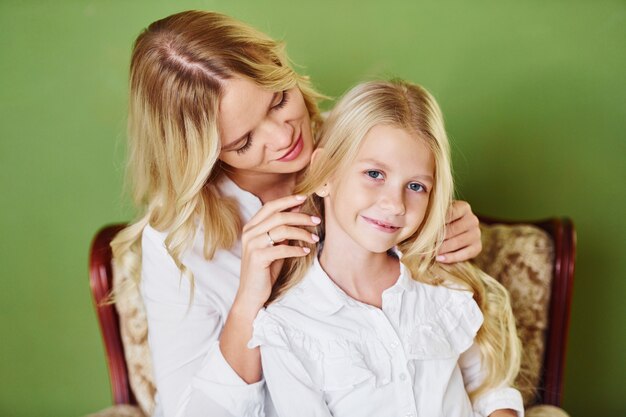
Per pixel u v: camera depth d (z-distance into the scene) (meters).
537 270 1.55
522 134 1.85
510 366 1.29
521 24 1.78
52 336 2.03
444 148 1.14
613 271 1.94
